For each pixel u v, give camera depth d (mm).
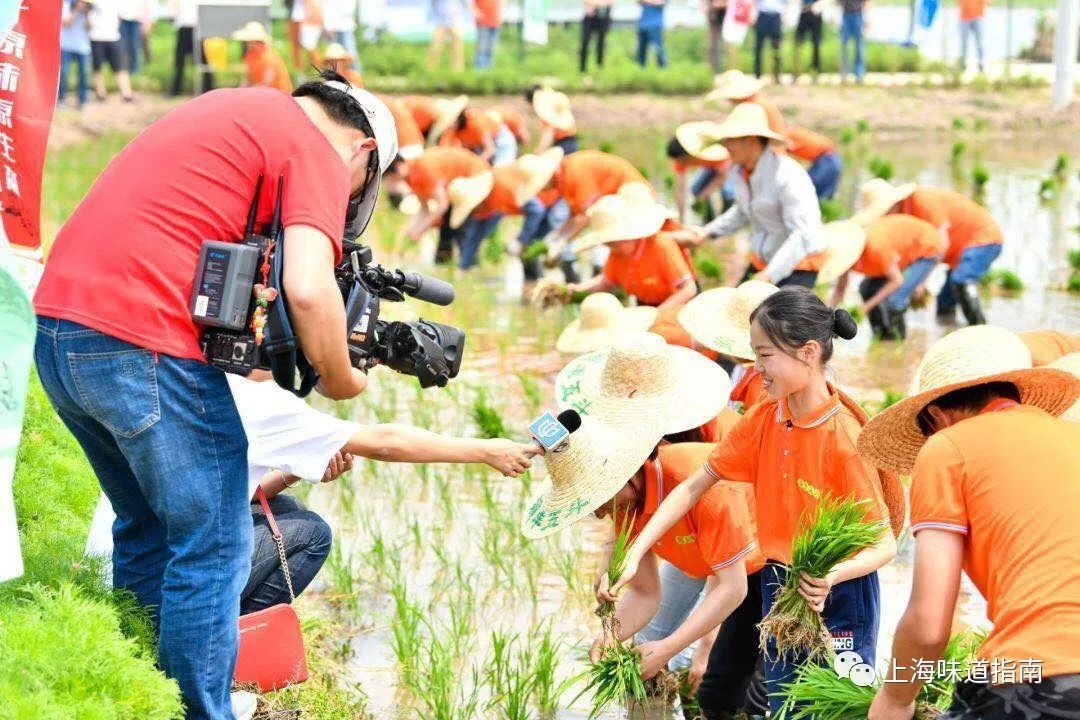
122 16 25703
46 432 6641
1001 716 3826
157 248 4383
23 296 4277
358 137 4750
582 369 6422
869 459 4617
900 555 7441
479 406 8930
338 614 6805
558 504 5324
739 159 10227
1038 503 3904
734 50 30000
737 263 15250
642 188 10641
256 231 4555
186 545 4586
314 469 5262
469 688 6117
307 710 5641
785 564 5172
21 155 5723
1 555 4430
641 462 5270
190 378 4434
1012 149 24875
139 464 4469
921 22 25906
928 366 4270
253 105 4555
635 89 28219
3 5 4984
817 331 4801
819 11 28359
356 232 5051
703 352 9430
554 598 7039
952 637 5492
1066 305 13398
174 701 4473
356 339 4828
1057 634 3752
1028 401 4336
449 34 30391
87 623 4570
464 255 15047
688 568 5711
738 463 5188
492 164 18141
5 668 4219
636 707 6004
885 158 23469
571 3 33719
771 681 5188
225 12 22500
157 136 4523
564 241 13789
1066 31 27484
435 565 7422
